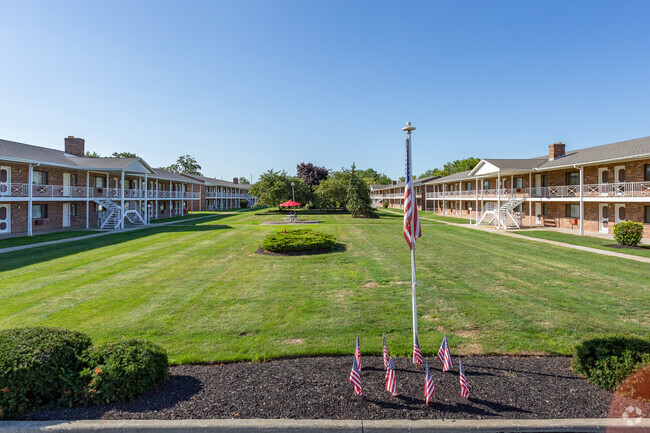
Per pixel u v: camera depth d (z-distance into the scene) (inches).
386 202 2741.1
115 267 483.5
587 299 329.1
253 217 1552.7
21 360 153.9
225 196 2728.8
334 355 215.2
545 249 636.7
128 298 337.1
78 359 167.9
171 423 141.9
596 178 947.3
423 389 169.3
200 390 169.0
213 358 208.5
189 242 734.5
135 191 1274.6
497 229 1021.2
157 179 1549.0
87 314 290.7
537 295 343.3
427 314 288.5
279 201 1886.1
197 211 2183.8
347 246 676.1
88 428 141.0
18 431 141.7
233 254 589.9
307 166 2546.8
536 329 254.5
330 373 187.5
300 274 439.5
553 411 148.8
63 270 463.5
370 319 276.8
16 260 533.6
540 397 160.6
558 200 990.4
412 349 219.9
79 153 1207.6
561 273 439.5
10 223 901.2
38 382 152.5
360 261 523.5
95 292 358.0
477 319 275.7
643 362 158.6
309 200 2030.0
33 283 393.7
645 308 302.0
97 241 753.6
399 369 192.5
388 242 732.0
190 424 141.3
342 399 160.4
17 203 919.7
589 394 162.2
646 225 805.9
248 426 140.6
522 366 195.5
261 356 211.5
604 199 831.7
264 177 1963.6
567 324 264.4
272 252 598.5
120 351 170.9
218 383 176.2
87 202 1046.4
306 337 241.9
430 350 217.6
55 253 598.9
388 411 151.0
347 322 270.4
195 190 2252.7
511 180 1305.4
